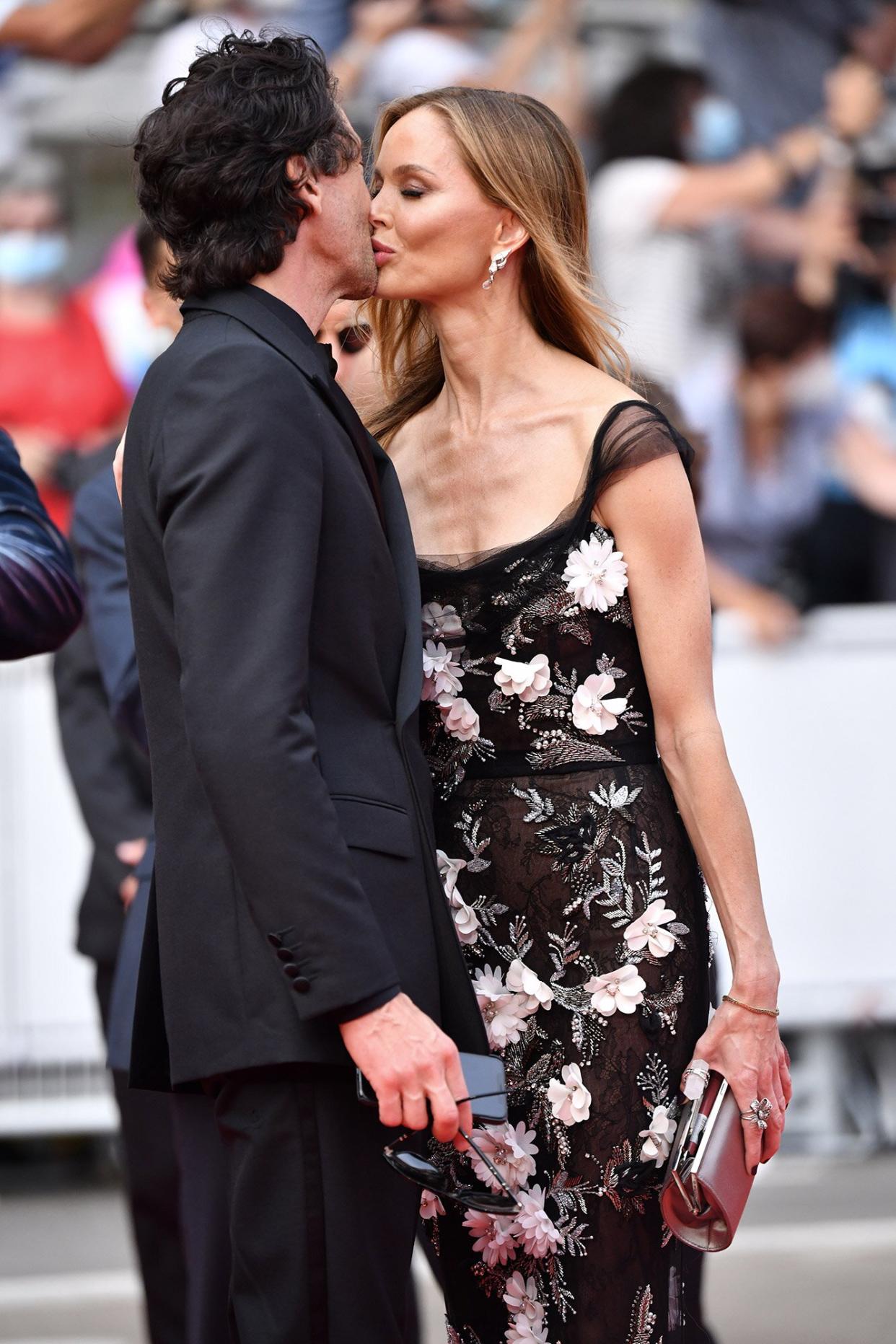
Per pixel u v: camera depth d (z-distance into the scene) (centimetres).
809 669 1734
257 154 727
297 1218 704
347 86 1847
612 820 809
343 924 666
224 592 672
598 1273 806
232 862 672
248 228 733
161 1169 1071
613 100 1886
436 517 848
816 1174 1702
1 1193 1766
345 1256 706
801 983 1703
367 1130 718
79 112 1839
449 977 735
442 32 1867
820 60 1898
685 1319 844
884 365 1864
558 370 841
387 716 741
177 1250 1088
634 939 807
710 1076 795
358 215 760
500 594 810
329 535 715
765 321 1853
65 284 1827
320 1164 707
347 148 752
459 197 813
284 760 662
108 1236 1595
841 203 1883
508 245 822
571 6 1880
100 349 1822
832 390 1856
